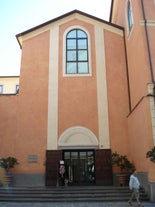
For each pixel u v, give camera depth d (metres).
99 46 18.78
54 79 17.92
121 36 19.11
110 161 16.02
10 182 15.73
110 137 16.69
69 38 19.22
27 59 18.55
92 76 18.00
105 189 13.49
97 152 16.39
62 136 16.69
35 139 16.70
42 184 15.88
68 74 18.03
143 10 15.35
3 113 17.34
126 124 17.02
